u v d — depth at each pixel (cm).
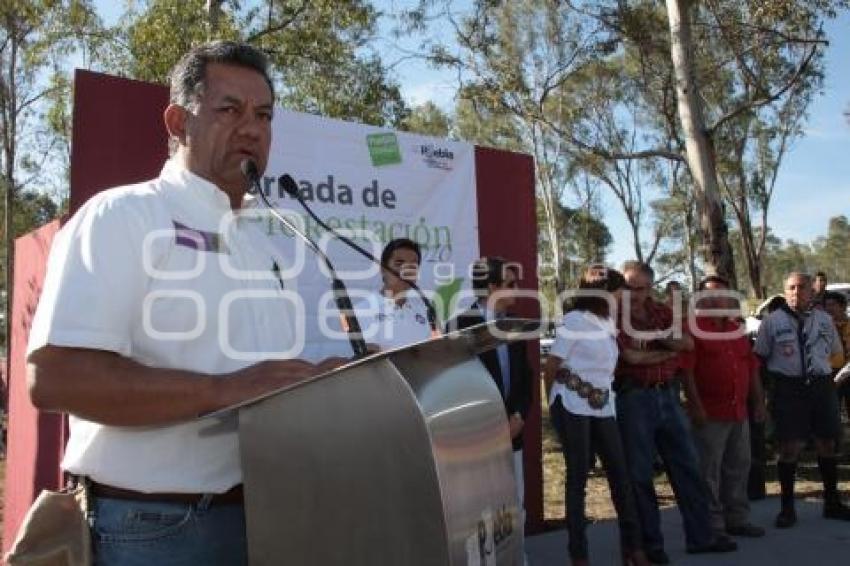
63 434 428
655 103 2747
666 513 722
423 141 559
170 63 1256
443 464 141
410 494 138
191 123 177
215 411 146
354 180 518
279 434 145
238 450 157
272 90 186
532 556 575
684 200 3762
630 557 522
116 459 158
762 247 4025
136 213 159
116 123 440
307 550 142
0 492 833
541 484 643
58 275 151
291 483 144
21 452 495
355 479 141
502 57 1706
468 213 581
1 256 2289
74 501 161
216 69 177
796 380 674
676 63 1332
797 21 1311
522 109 1684
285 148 488
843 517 685
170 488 157
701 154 1305
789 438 671
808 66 1519
